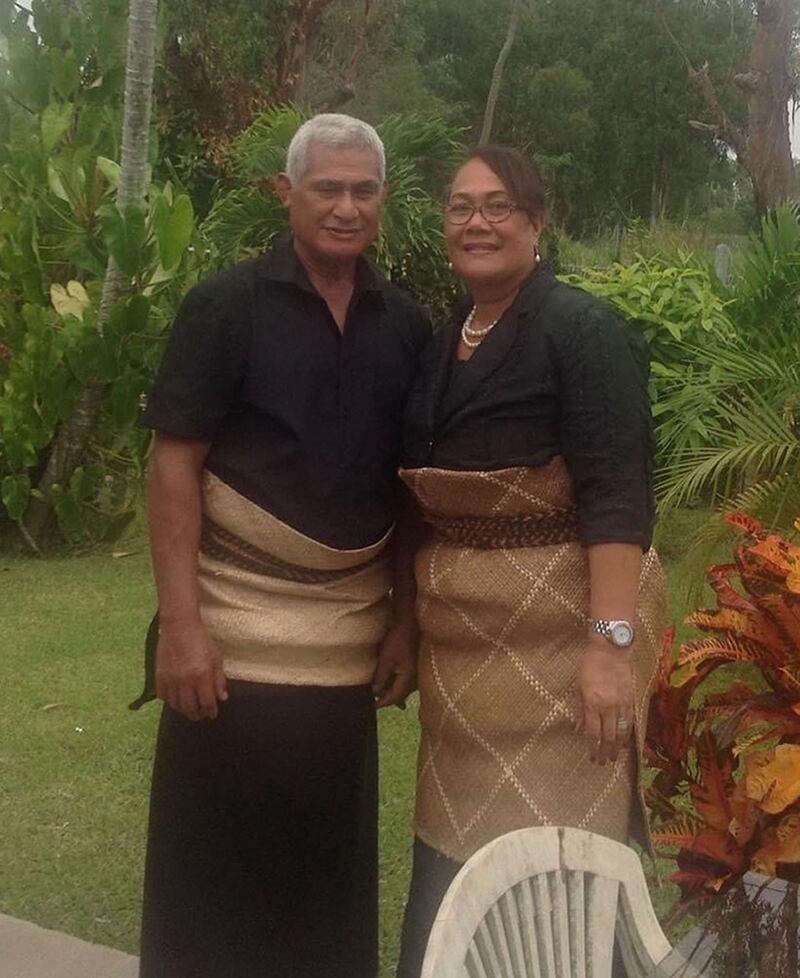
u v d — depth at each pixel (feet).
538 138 126.31
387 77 93.56
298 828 8.45
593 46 128.26
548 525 7.67
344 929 8.77
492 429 7.59
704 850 7.39
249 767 8.32
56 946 10.62
